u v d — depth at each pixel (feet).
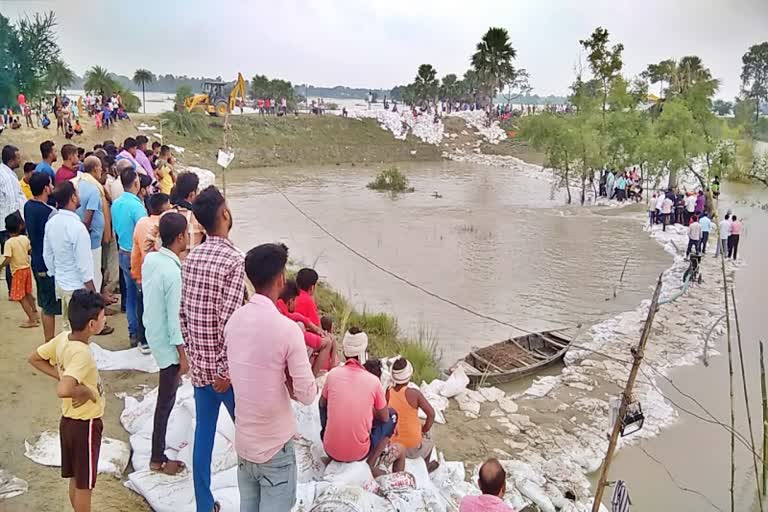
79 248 20.34
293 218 83.25
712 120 84.94
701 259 61.93
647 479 25.00
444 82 262.26
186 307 13.48
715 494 24.17
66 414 13.61
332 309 42.16
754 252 67.72
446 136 190.49
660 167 92.68
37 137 91.56
